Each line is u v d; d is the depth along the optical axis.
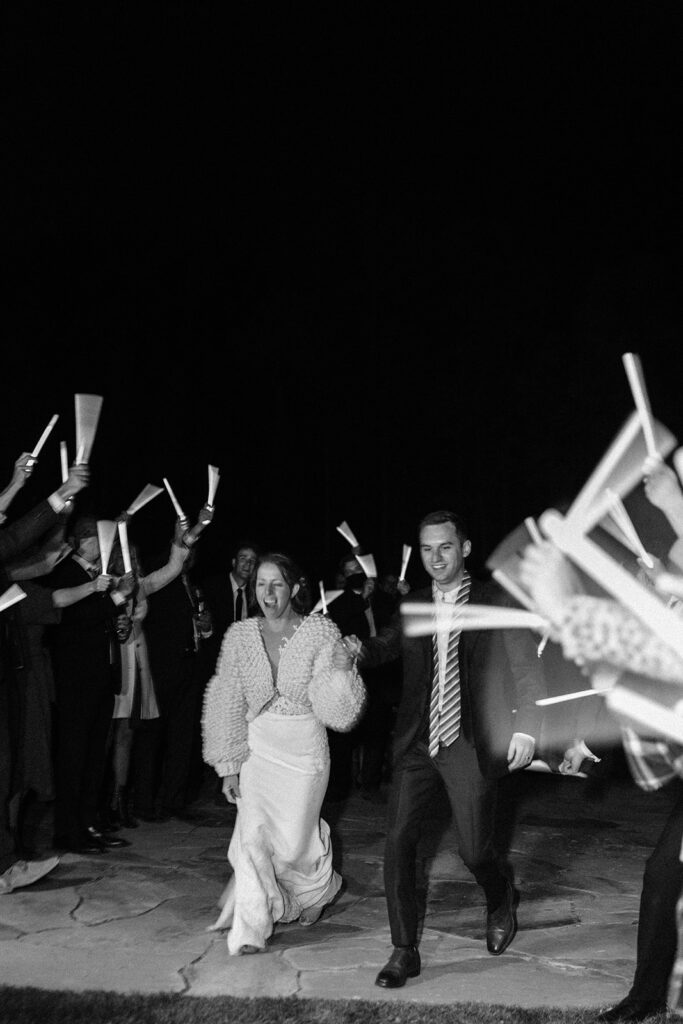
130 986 4.78
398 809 4.91
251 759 5.58
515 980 4.86
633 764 3.40
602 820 8.59
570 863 7.20
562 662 8.79
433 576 4.93
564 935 5.57
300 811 5.52
